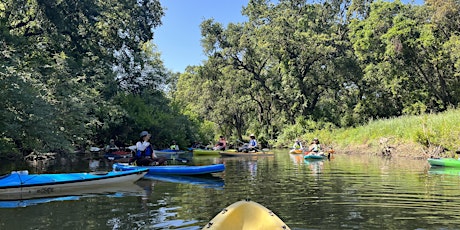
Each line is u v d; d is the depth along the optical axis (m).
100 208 6.54
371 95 32.69
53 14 21.27
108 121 24.08
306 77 35.56
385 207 6.46
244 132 49.19
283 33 33.72
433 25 26.11
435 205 6.57
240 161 16.73
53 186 8.23
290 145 34.53
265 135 40.06
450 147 15.72
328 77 34.47
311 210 6.29
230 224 4.46
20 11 21.45
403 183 9.03
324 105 36.72
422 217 5.77
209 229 4.27
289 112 38.25
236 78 39.44
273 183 9.37
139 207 6.63
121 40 27.58
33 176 8.35
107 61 27.69
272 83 37.28
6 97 13.20
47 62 19.41
